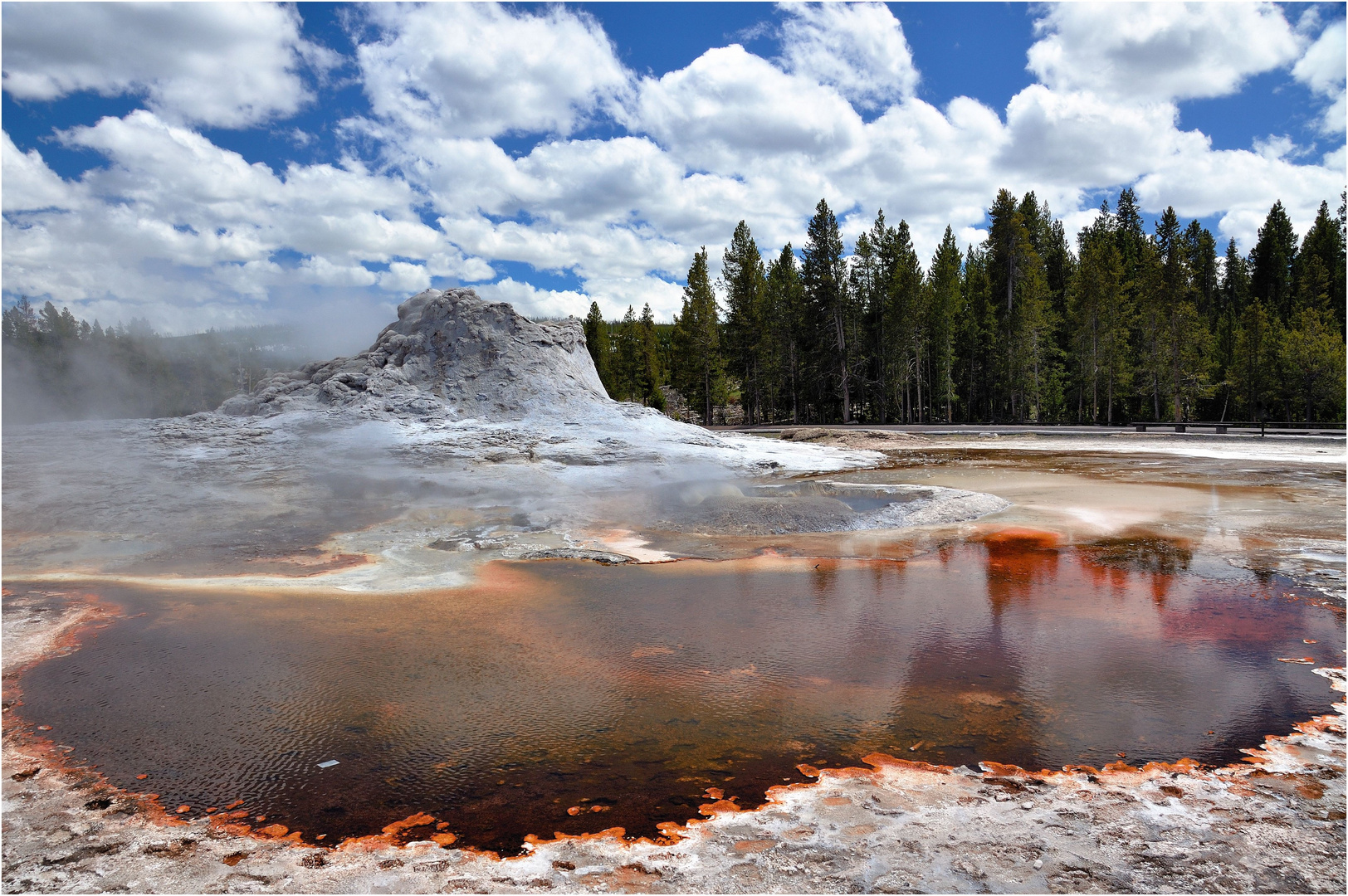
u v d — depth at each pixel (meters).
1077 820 3.95
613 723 5.50
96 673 6.64
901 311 49.34
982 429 39.91
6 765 4.91
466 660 6.92
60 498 15.28
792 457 24.98
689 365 59.72
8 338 50.03
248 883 3.52
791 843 3.79
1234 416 50.31
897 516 14.37
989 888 3.31
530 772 4.76
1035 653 6.82
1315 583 8.96
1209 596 8.56
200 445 20.34
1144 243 56.31
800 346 58.47
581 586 9.64
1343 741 4.91
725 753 4.96
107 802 4.41
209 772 4.80
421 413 23.81
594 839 3.90
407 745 5.18
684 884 3.42
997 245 54.19
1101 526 12.96
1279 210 57.44
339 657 7.02
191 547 11.95
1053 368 50.12
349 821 4.17
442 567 10.71
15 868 3.67
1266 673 6.20
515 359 26.61
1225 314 54.75
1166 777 4.44
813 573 10.20
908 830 3.88
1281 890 3.24
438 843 3.90
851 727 5.33
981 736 5.12
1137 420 52.41
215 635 7.71
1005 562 10.60
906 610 8.34
